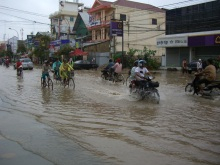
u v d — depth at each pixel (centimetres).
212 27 3072
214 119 828
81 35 5478
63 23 6375
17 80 2202
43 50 5806
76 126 752
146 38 4569
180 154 534
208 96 1290
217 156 523
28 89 1606
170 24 3534
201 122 791
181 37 3322
